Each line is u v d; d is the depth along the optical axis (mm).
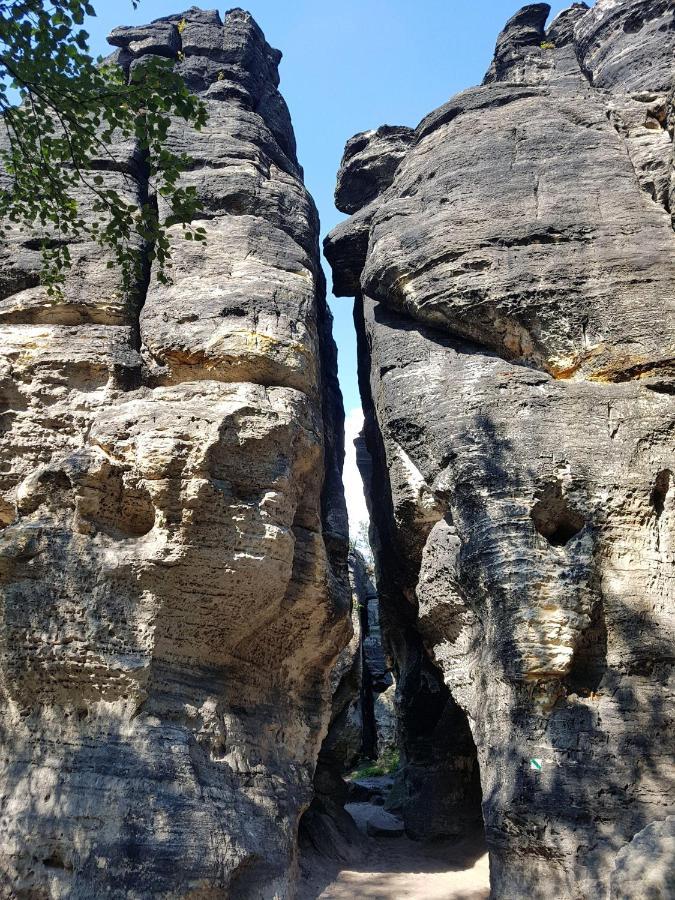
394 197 18156
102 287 14148
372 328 17328
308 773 13938
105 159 15773
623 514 13117
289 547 12734
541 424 13766
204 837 10641
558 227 15203
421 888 13391
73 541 11766
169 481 12008
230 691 12586
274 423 12992
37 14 10961
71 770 10797
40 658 11281
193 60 19125
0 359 13367
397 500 15477
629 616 12492
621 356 14164
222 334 13664
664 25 18734
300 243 16516
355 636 23484
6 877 10195
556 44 21031
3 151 12414
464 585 13422
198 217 15656
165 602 11773
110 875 10039
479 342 15383
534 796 11641
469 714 13758
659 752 11633
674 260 14664
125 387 13500
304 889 12836
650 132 16625
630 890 9617
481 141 16750
